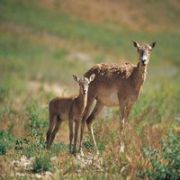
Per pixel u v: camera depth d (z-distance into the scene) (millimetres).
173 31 171750
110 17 171000
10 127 39844
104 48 134125
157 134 37344
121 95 37750
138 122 41656
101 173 30453
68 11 166875
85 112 37562
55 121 37000
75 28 149875
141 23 173125
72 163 31609
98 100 38812
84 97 35594
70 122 35812
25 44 125938
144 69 37031
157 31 169500
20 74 94312
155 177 29719
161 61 128625
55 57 116875
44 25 144125
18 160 33125
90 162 32844
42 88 67062
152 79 92312
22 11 155250
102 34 150000
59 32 141000
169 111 51688
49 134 36656
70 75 97125
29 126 40938
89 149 36625
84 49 129875
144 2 186250
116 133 38000
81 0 174750
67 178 29656
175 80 95875
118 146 34500
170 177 29672
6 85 75812
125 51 134375
